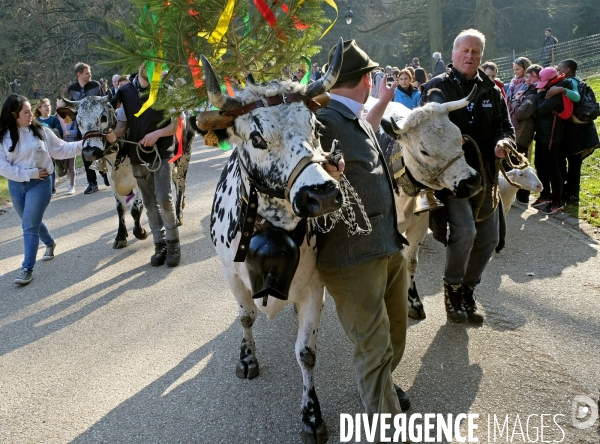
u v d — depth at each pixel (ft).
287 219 8.55
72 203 30.78
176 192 23.99
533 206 23.75
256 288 8.75
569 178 23.38
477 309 14.39
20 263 21.34
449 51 103.24
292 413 11.02
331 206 7.30
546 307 14.83
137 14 9.82
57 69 80.38
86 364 13.50
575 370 11.90
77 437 10.78
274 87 8.21
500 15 100.94
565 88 21.40
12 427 11.21
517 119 23.71
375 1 119.96
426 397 11.26
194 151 46.80
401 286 9.89
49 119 31.65
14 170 18.24
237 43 9.62
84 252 21.98
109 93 18.92
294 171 7.59
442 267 18.15
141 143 17.97
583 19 96.89
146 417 11.24
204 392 11.94
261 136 7.84
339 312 9.36
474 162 13.41
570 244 19.13
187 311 16.06
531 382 11.55
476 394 11.25
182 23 9.17
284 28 9.73
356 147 9.09
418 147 12.03
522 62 28.48
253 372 12.27
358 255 8.87
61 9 79.30
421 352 12.94
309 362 10.03
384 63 114.93
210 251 20.97
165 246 19.99
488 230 13.65
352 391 11.60
